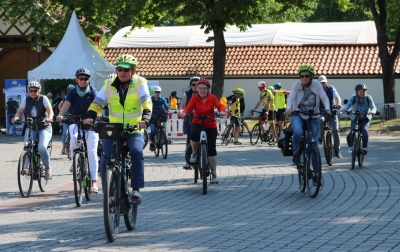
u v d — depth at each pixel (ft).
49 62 108.58
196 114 46.96
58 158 73.46
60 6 133.08
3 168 64.80
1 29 138.72
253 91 171.63
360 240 29.78
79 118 42.37
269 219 35.70
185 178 54.60
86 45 111.04
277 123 92.53
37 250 28.73
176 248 28.86
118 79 32.96
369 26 192.34
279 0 125.80
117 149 31.24
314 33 187.62
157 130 73.51
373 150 80.48
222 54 126.11
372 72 164.45
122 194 31.68
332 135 68.08
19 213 38.99
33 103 46.57
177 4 122.93
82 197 45.19
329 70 167.02
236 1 119.03
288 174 56.08
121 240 30.73
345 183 49.37
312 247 28.60
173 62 176.65
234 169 60.64
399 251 27.50
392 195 43.09
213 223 34.86
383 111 112.68
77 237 31.53
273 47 177.37
